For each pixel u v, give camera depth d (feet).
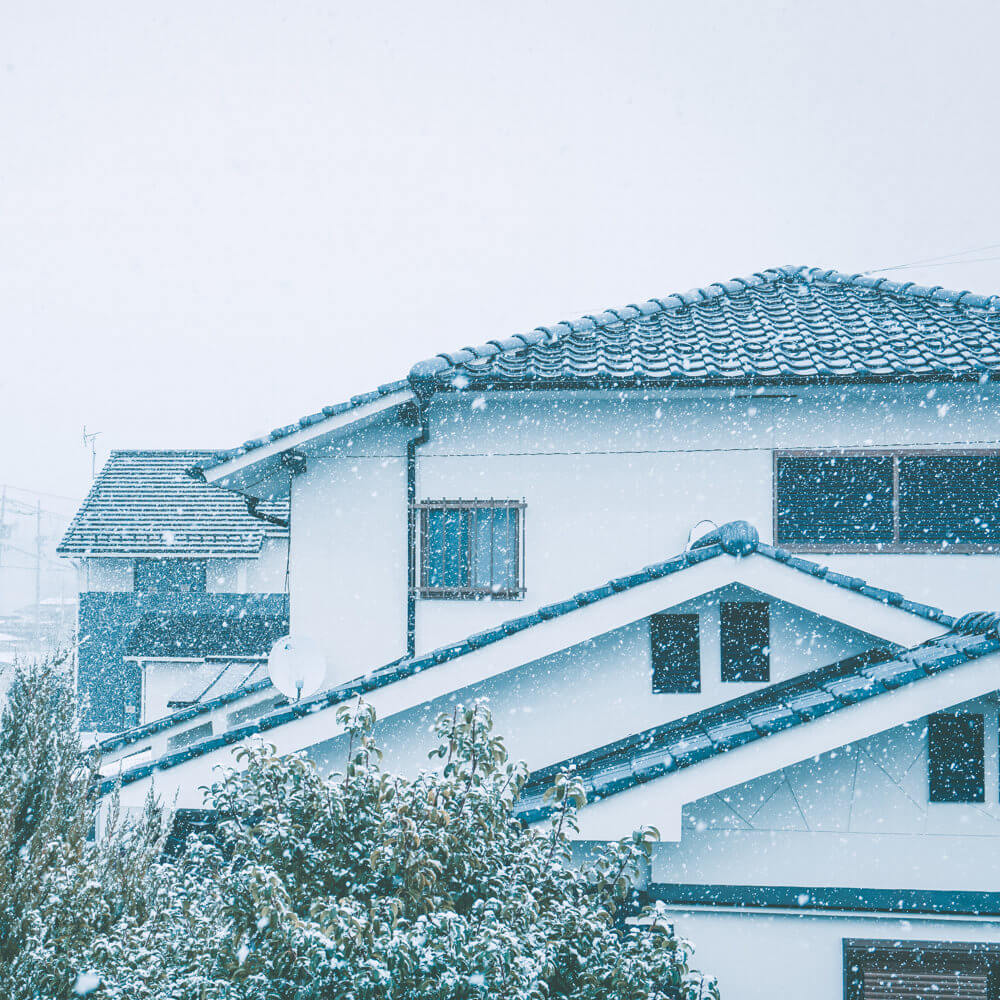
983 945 20.17
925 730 20.81
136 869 18.71
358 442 31.07
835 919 20.47
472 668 22.85
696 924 20.61
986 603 28.76
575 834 19.38
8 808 18.65
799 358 29.81
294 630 31.04
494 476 30.45
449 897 14.83
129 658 70.28
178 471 93.66
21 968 15.78
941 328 32.42
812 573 21.99
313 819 15.39
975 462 29.14
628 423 30.14
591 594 22.43
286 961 13.30
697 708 25.05
